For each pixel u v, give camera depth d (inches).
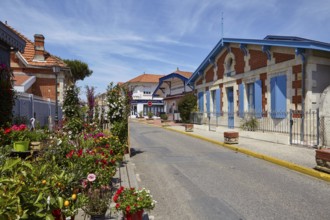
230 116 696.4
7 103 295.9
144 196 153.0
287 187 234.4
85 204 152.6
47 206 99.8
